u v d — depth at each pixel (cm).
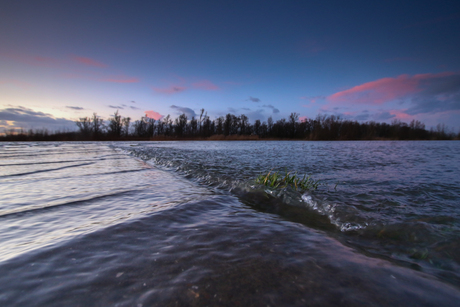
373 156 818
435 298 98
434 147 1498
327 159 705
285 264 124
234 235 163
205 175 406
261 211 232
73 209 216
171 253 133
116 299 92
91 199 253
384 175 427
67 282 102
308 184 336
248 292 99
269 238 159
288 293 99
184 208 225
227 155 838
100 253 130
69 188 304
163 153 907
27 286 99
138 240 150
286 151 1080
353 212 210
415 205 243
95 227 171
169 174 445
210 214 213
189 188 325
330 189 316
